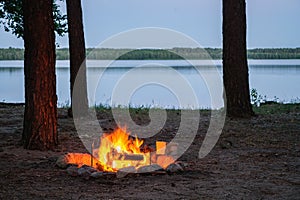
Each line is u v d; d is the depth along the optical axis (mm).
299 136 11250
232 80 14203
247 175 7762
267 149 9859
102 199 6520
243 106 14188
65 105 18516
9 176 7602
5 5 17875
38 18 9516
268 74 34312
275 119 13828
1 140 10586
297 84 27719
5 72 36688
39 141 9609
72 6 14359
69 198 6570
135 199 6508
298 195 6730
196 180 7434
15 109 16766
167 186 7090
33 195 6707
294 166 8391
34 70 9602
